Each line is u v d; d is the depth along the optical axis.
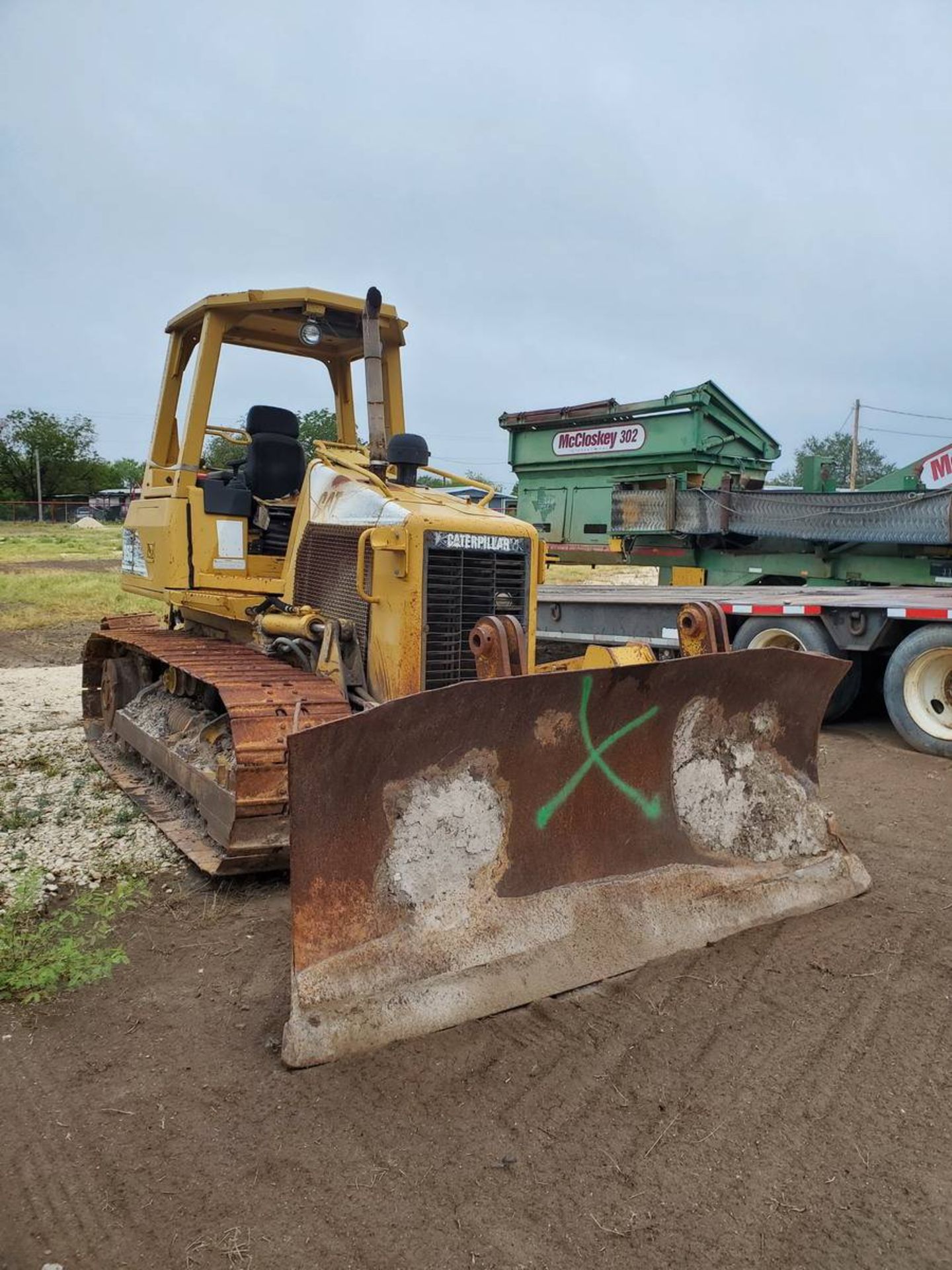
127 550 7.30
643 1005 3.49
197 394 5.88
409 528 4.74
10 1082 3.07
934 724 7.33
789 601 8.32
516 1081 3.04
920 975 3.74
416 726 3.42
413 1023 3.25
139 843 5.27
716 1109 2.92
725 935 4.01
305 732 3.17
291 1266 2.32
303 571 5.64
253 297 5.62
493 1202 2.54
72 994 3.62
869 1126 2.85
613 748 3.97
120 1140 2.78
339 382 6.89
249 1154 2.72
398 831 3.44
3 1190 2.60
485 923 3.56
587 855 3.90
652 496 12.98
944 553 10.55
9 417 75.00
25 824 5.56
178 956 3.94
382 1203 2.53
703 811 4.28
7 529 54.41
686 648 5.12
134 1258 2.35
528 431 16.88
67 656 13.09
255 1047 3.25
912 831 5.56
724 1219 2.48
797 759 4.69
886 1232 2.43
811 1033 3.34
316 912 3.25
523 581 5.12
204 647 5.95
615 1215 2.49
